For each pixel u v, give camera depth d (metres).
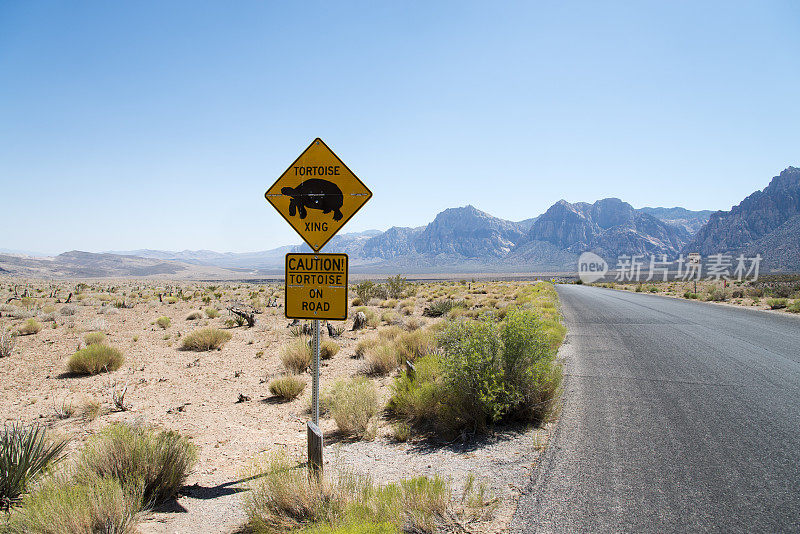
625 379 8.88
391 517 3.72
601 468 4.80
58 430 7.02
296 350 12.03
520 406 6.57
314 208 5.27
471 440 5.96
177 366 12.68
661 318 19.98
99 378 11.12
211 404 8.89
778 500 4.06
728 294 34.78
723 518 3.77
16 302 32.88
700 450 5.26
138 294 46.84
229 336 17.25
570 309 24.97
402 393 7.50
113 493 3.79
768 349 12.04
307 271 5.20
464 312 23.41
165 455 4.75
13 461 4.52
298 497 4.07
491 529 3.69
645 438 5.68
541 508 4.00
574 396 7.73
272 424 7.57
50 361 13.16
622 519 3.78
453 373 6.62
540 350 6.84
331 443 6.34
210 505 4.45
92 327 20.31
